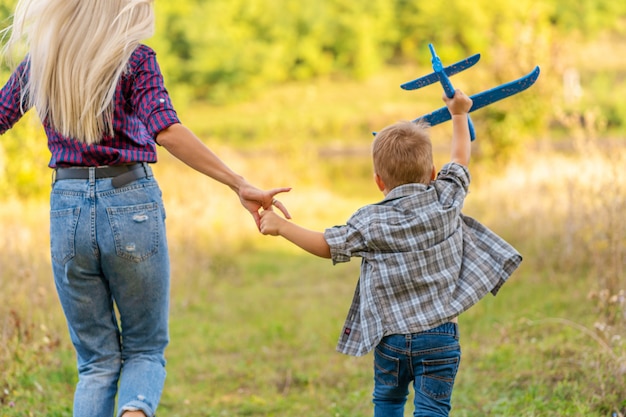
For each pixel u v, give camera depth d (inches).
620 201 368.2
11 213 610.9
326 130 1596.9
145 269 162.6
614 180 367.9
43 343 277.0
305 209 792.9
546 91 744.3
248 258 572.1
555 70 751.1
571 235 397.1
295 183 931.3
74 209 159.0
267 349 328.8
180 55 1924.2
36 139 689.0
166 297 168.6
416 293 162.2
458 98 176.1
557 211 468.8
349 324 169.6
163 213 167.0
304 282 482.3
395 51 2116.1
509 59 757.3
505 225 489.7
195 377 293.7
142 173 163.2
